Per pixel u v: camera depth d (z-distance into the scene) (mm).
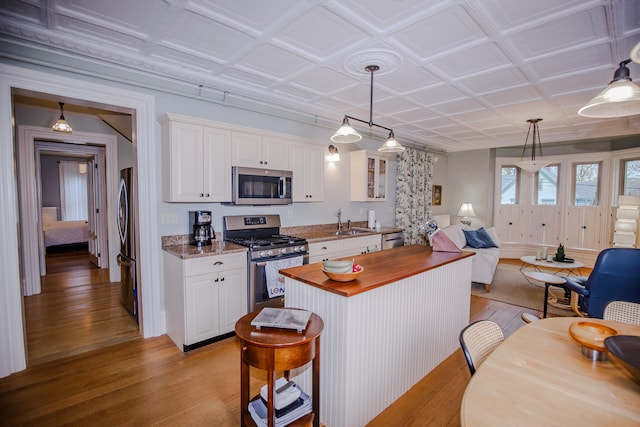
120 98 2689
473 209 7027
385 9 1932
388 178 5750
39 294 4176
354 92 3416
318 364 1590
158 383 2246
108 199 4625
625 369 1110
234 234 3471
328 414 1842
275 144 3504
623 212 5156
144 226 2881
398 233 5125
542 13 1955
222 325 2852
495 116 4367
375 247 4625
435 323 2510
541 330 1575
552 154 6547
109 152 4488
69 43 2305
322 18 2037
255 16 2033
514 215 7016
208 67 2822
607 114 1899
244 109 3518
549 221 6668
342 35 2244
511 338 1478
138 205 2857
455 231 5258
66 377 2303
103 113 4102
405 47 2406
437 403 2092
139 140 2816
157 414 1939
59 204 8047
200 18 2061
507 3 1859
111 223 4688
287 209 4082
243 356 1481
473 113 4215
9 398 2062
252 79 3096
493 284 4945
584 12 1936
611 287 2701
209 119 3248
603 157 5934
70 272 5320
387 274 2047
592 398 1026
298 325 1497
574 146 6270
